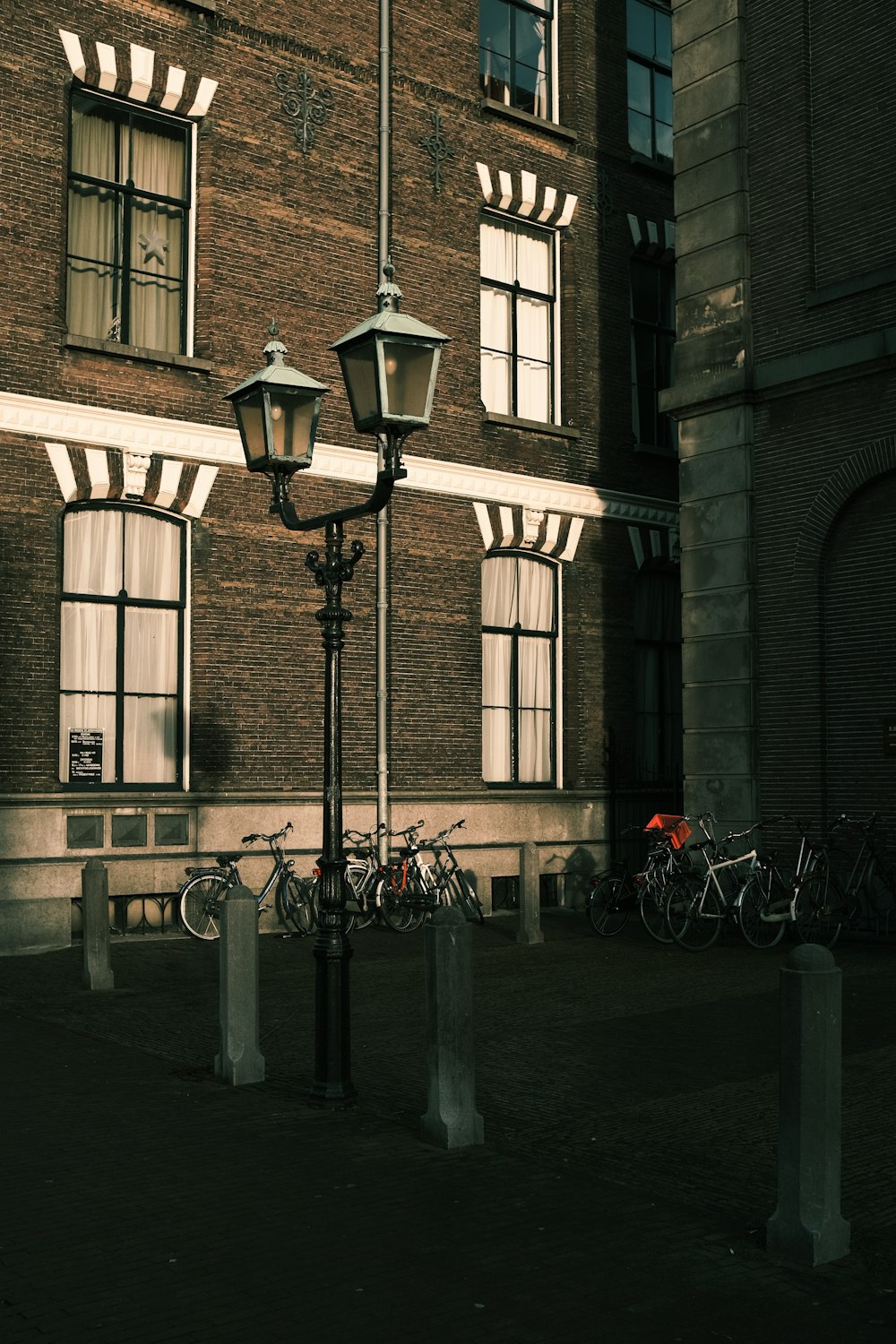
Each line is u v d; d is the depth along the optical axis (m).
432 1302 4.84
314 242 16.38
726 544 15.76
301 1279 5.03
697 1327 4.68
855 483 14.57
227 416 15.52
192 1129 7.14
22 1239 5.42
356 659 16.42
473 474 17.64
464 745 17.41
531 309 18.92
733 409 15.77
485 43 18.62
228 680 15.38
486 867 17.42
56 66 14.45
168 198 15.54
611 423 19.39
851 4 14.99
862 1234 5.60
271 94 16.09
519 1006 10.73
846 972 12.41
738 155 15.85
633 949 14.15
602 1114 7.49
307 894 15.15
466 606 17.55
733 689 15.58
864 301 14.59
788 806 15.09
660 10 20.69
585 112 19.36
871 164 14.74
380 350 7.41
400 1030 9.89
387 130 16.95
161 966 12.83
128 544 14.99
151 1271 5.09
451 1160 6.59
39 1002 11.05
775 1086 8.10
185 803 14.91
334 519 8.07
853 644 14.71
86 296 14.95
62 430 14.25
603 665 19.06
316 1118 7.38
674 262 20.56
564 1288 4.99
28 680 13.92
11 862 13.70
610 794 18.92
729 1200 6.05
